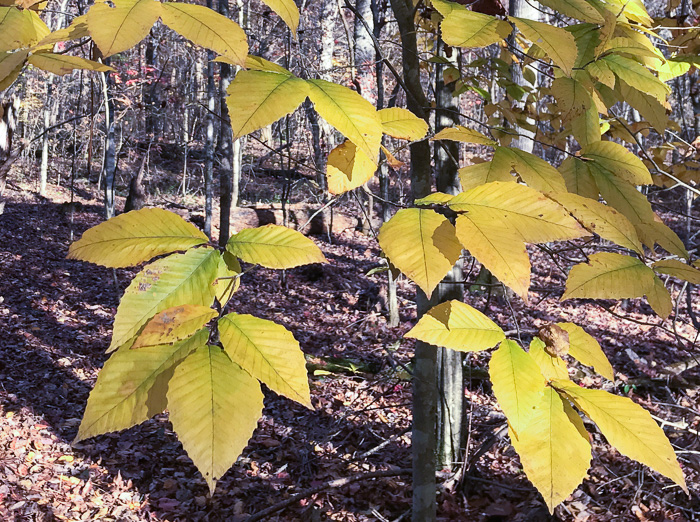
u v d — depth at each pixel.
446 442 5.06
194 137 23.28
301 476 5.76
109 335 10.34
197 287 0.66
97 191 23.48
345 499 5.30
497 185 0.71
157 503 5.45
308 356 9.15
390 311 11.32
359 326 11.31
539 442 0.65
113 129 10.44
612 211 0.82
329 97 0.68
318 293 13.78
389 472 4.51
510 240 0.65
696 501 4.48
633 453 0.63
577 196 0.84
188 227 0.70
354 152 0.79
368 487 5.45
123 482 5.75
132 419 0.56
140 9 0.63
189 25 0.63
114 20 0.61
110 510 5.29
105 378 0.58
